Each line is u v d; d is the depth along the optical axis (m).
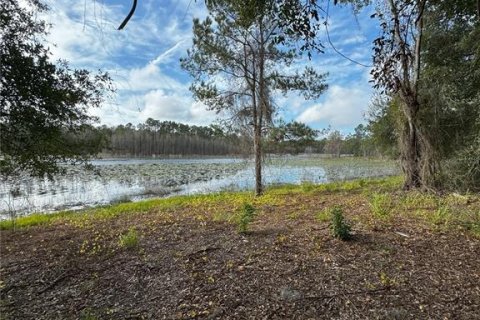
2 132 5.04
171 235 5.13
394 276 3.27
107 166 31.22
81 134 6.32
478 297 2.82
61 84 5.52
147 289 3.23
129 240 4.65
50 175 6.11
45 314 2.82
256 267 3.62
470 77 8.23
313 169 25.09
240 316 2.67
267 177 19.28
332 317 2.60
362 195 8.59
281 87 10.16
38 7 5.01
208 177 20.86
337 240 4.39
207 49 9.57
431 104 8.34
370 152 25.14
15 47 4.88
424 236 4.47
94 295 3.15
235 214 6.58
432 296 2.86
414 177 8.43
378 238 4.43
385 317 2.56
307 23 2.45
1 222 7.47
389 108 9.89
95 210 8.93
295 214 6.45
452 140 8.48
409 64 7.68
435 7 7.71
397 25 3.18
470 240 4.26
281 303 2.84
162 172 24.80
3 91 4.82
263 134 10.47
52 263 4.08
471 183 7.92
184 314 2.73
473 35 7.65
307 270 3.49
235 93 10.28
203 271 3.59
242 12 2.63
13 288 3.36
